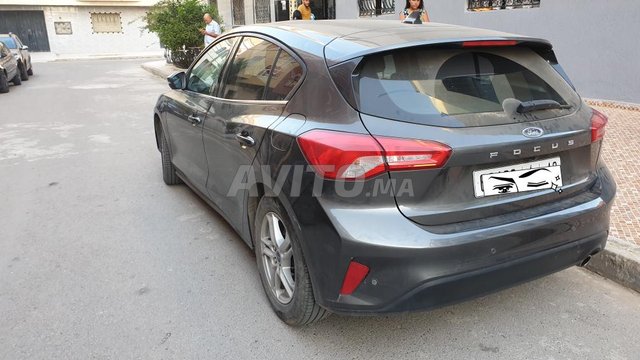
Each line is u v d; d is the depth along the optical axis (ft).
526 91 8.80
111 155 22.40
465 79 8.42
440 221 7.65
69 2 108.68
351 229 7.41
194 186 14.55
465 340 9.16
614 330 9.40
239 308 10.21
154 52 116.16
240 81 11.41
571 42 26.43
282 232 9.41
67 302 10.42
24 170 20.07
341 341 9.15
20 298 10.57
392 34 9.05
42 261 12.23
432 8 33.53
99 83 52.54
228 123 10.98
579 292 10.72
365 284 7.57
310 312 8.83
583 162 9.07
